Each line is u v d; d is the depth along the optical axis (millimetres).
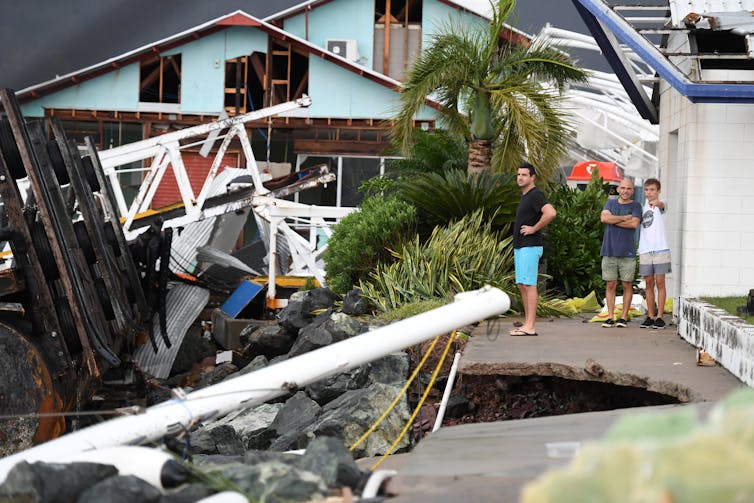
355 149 37906
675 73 12734
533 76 21000
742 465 2234
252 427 11867
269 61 38719
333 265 18656
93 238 16297
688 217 13672
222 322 21562
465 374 10977
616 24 13531
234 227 29078
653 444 2334
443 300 15609
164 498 3732
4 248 26469
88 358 13664
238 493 3740
